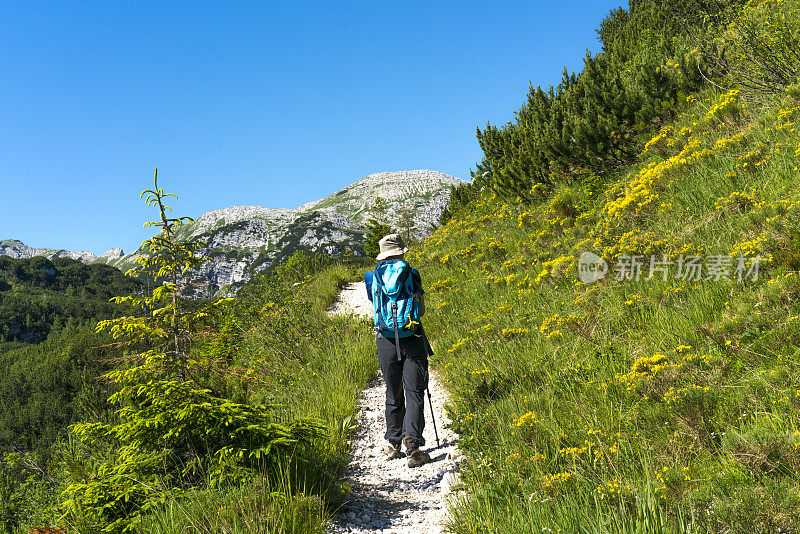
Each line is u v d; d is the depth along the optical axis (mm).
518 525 2562
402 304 4305
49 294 157875
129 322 3389
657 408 3230
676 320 4332
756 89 8336
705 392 2930
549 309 6145
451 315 8102
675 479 2541
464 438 4098
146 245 3455
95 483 3086
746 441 2520
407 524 3105
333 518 3213
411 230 25641
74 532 2850
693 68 9977
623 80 12000
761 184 5637
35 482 6125
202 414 3115
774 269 4074
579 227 8328
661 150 8930
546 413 3854
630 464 2828
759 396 2982
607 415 3477
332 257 22812
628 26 17875
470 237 13070
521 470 3217
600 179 10062
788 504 2037
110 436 3473
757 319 3549
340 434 4730
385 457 4445
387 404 4488
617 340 4613
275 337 8336
